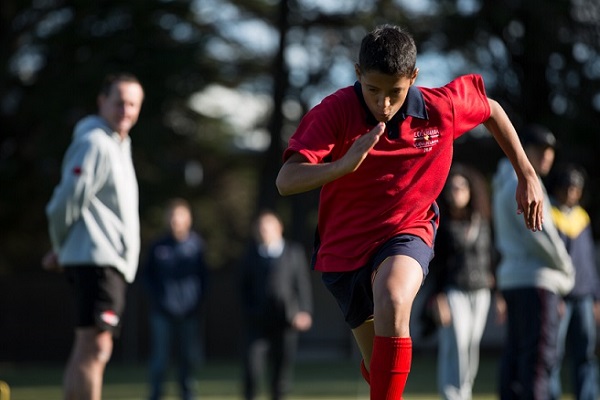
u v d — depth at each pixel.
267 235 36.50
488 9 73.00
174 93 75.19
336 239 15.60
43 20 78.38
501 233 25.78
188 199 87.00
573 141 71.38
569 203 27.53
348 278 15.65
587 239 27.91
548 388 25.30
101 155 20.41
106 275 20.39
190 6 77.38
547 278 25.11
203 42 76.94
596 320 28.67
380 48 14.21
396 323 14.30
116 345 74.12
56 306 76.62
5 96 78.62
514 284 25.31
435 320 27.34
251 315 36.03
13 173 79.06
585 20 73.81
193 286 37.50
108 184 20.50
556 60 73.38
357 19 82.50
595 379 27.97
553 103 74.31
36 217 84.06
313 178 14.08
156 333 37.31
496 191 25.95
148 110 74.75
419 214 15.42
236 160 99.94
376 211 15.29
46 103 74.81
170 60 74.69
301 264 36.62
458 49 75.94
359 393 43.03
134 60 74.88
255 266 36.12
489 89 75.62
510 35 73.81
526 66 74.06
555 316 25.22
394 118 15.11
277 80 83.25
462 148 77.56
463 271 27.39
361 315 15.98
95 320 20.23
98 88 73.56
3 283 76.56
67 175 20.36
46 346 76.31
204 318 75.50
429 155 15.27
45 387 48.34
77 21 76.19
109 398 41.78
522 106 74.25
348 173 14.48
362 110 14.90
